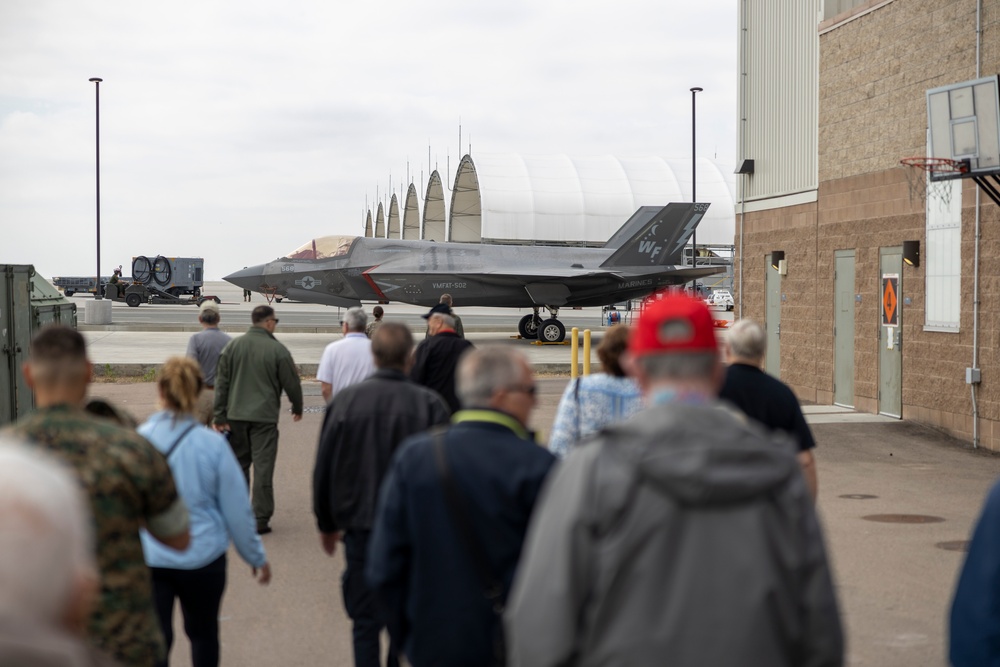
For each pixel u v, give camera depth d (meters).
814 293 18.23
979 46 13.14
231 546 8.41
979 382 13.20
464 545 3.35
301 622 6.31
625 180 76.88
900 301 15.27
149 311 57.41
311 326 42.66
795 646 2.29
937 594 6.79
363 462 5.05
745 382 5.55
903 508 9.53
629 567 2.25
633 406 5.12
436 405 5.19
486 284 36.56
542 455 3.46
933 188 14.31
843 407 17.17
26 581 1.50
